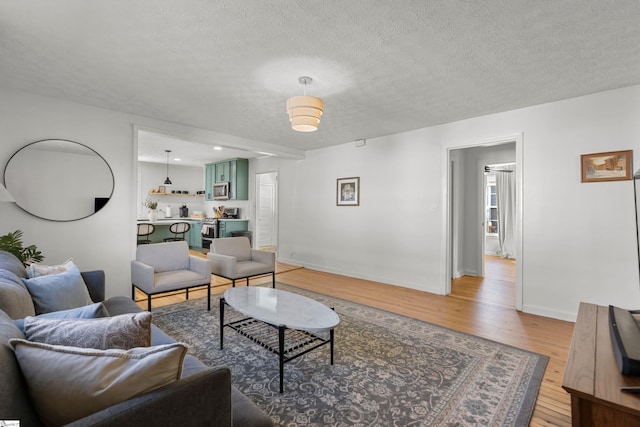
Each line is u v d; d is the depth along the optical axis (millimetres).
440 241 4098
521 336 2734
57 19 1858
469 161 5395
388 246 4648
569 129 3117
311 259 5809
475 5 1719
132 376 819
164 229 8164
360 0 1686
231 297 2539
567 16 1804
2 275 1590
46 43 2137
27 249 2775
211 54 2283
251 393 1863
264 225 8852
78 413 811
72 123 3322
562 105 3156
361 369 2148
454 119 3832
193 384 867
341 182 5281
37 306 1753
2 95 2955
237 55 2299
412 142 4367
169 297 3811
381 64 2414
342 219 5273
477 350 2449
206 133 4418
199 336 2646
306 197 5906
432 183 4164
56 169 3250
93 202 3465
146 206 8094
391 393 1874
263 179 8836
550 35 2002
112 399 807
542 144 3275
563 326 2977
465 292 4211
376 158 4801
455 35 2014
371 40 2080
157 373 841
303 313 2168
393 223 4590
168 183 7742
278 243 6496
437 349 2461
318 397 1831
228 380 957
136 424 747
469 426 1595
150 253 3270
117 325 978
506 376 2070
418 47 2162
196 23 1904
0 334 872
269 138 4930
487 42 2094
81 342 942
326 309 2273
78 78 2721
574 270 3098
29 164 3105
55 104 3221
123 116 3648
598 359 1244
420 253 4293
